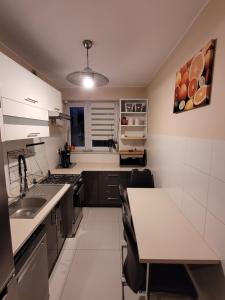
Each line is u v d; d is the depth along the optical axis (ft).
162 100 8.19
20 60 7.23
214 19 3.99
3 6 4.32
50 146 10.37
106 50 6.74
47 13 4.60
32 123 6.16
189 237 4.48
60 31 5.43
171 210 5.97
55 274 6.31
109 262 6.88
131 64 8.16
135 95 12.25
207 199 4.24
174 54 6.61
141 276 3.93
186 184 5.46
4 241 3.05
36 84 6.32
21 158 6.77
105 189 11.48
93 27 5.25
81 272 6.40
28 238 4.26
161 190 7.93
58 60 7.57
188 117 5.31
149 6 4.38
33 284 4.30
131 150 12.23
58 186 7.82
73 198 8.50
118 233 8.77
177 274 4.35
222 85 3.70
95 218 10.25
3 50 6.16
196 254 3.88
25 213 6.21
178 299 4.89
